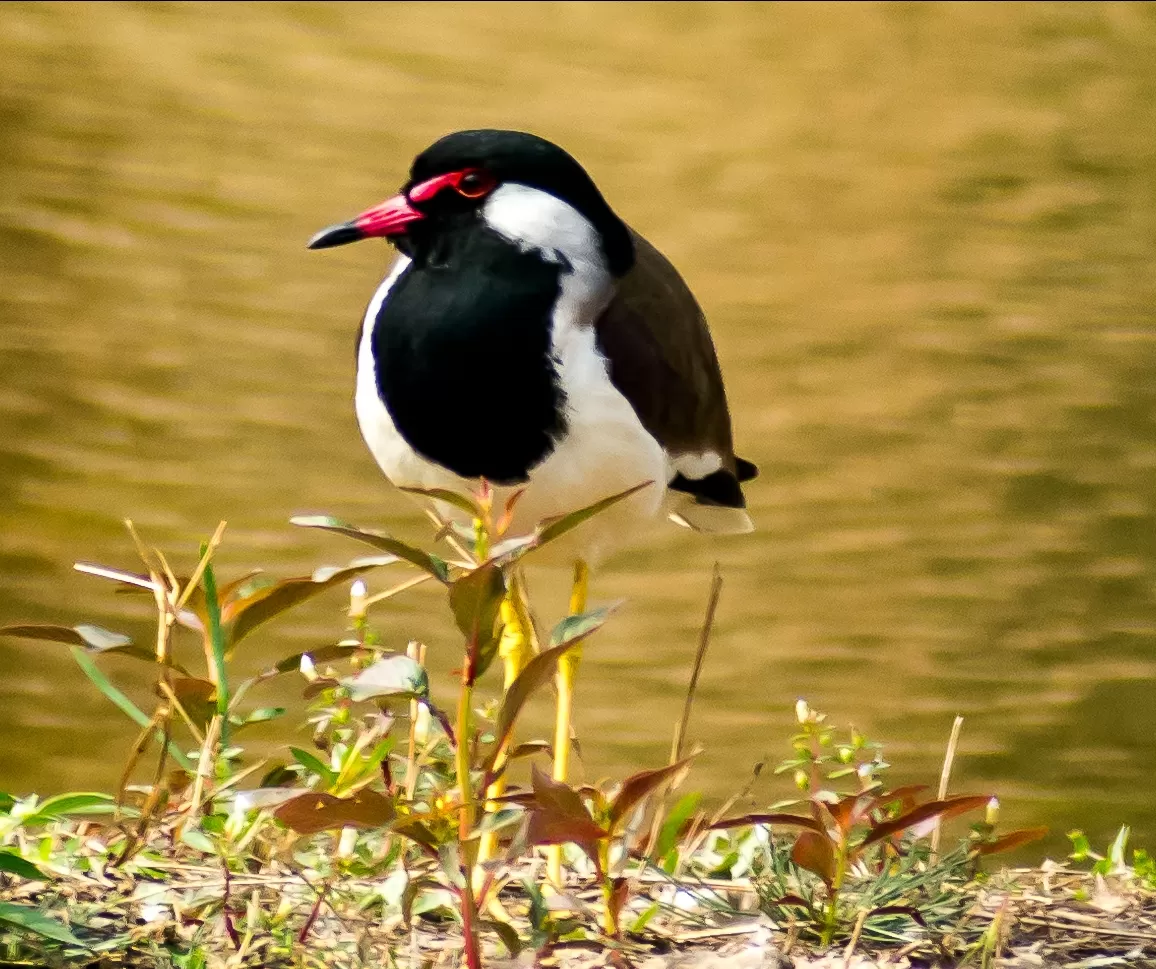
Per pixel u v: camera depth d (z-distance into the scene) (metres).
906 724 11.87
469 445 7.51
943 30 30.36
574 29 29.31
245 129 23.67
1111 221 23.16
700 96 26.80
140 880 6.79
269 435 15.66
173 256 19.53
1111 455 16.55
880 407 17.38
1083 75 28.67
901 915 6.76
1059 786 11.22
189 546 13.56
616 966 6.38
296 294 18.89
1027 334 19.44
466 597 5.87
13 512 13.89
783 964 6.41
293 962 6.28
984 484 15.77
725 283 20.39
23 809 7.14
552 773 8.43
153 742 11.08
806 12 30.91
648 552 14.27
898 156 25.03
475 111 25.36
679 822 7.54
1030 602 13.66
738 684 12.23
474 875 6.76
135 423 15.70
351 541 13.84
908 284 20.77
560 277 7.46
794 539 14.54
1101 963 6.62
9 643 12.30
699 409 8.20
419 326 7.48
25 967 6.20
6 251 19.16
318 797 5.86
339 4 29.19
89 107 23.67
